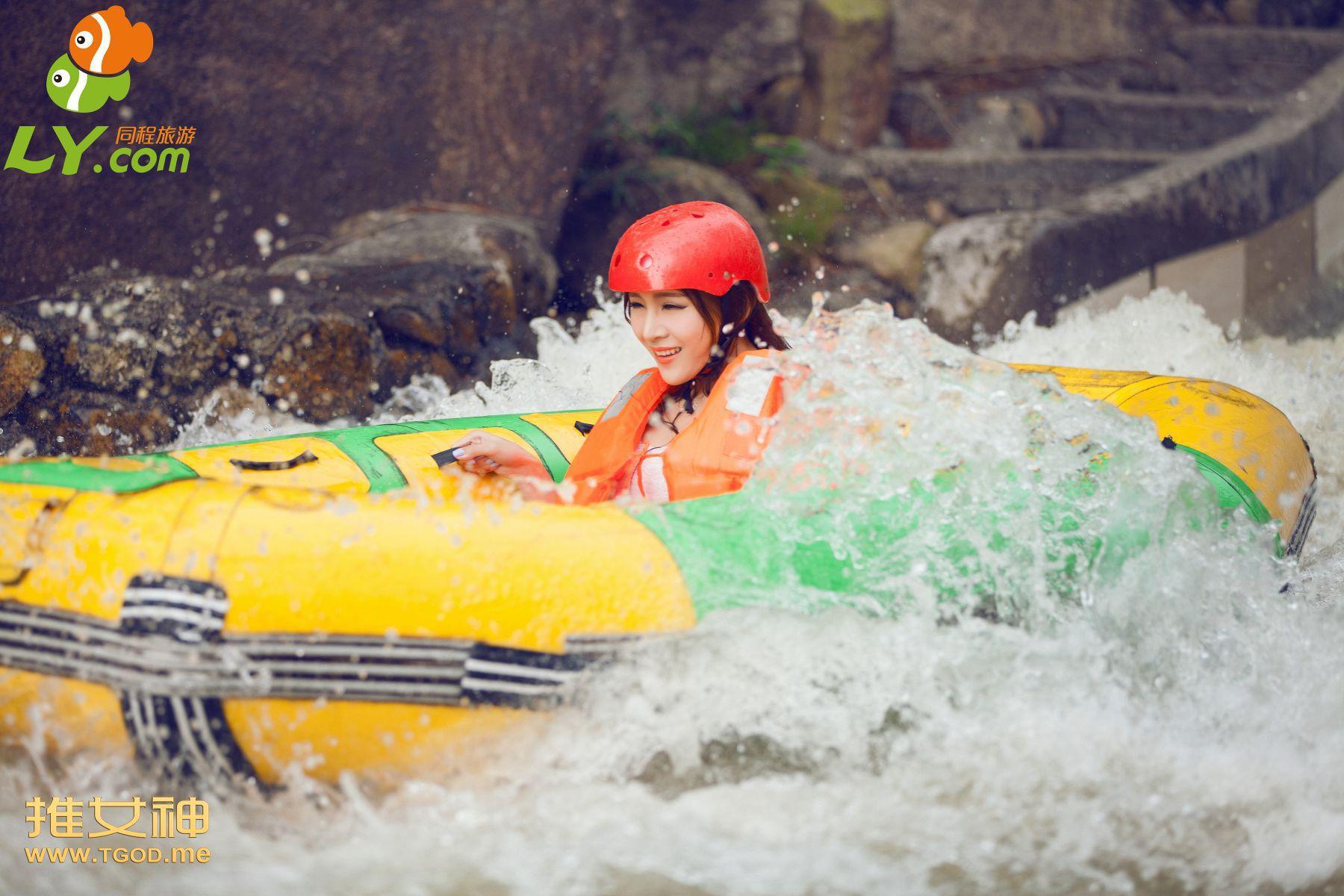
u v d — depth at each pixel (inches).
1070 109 834.2
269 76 510.6
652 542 205.6
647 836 201.5
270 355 390.0
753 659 205.2
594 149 694.5
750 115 778.2
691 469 235.6
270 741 191.0
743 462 230.7
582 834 201.5
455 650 192.7
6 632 192.7
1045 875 195.9
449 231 506.0
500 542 198.1
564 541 200.7
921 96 807.7
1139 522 231.6
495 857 197.3
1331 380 473.1
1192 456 261.4
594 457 255.4
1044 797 208.8
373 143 545.3
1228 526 247.8
